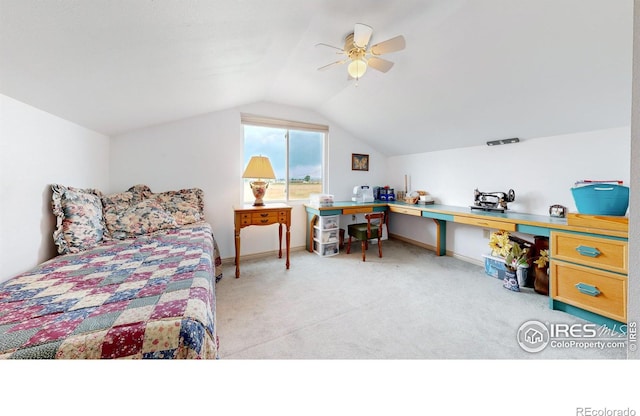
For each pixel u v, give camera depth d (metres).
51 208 1.61
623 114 1.94
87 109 1.76
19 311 0.85
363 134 4.06
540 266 2.28
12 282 1.10
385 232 4.50
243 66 2.02
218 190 3.11
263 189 3.02
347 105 3.37
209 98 2.49
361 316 1.93
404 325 1.80
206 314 0.91
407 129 3.43
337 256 3.50
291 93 3.12
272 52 1.96
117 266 1.31
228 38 1.49
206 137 3.01
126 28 1.07
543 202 2.57
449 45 1.91
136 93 1.79
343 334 1.70
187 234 2.04
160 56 1.40
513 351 1.52
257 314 1.96
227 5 1.18
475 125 2.78
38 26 0.89
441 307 2.07
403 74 2.41
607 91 1.80
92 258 1.44
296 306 2.09
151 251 1.58
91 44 1.09
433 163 3.80
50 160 1.62
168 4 1.01
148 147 2.70
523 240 2.59
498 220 2.46
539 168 2.59
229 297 2.25
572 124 2.23
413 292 2.35
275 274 2.82
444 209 3.17
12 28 0.87
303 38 1.92
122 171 2.57
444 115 2.81
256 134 3.47
